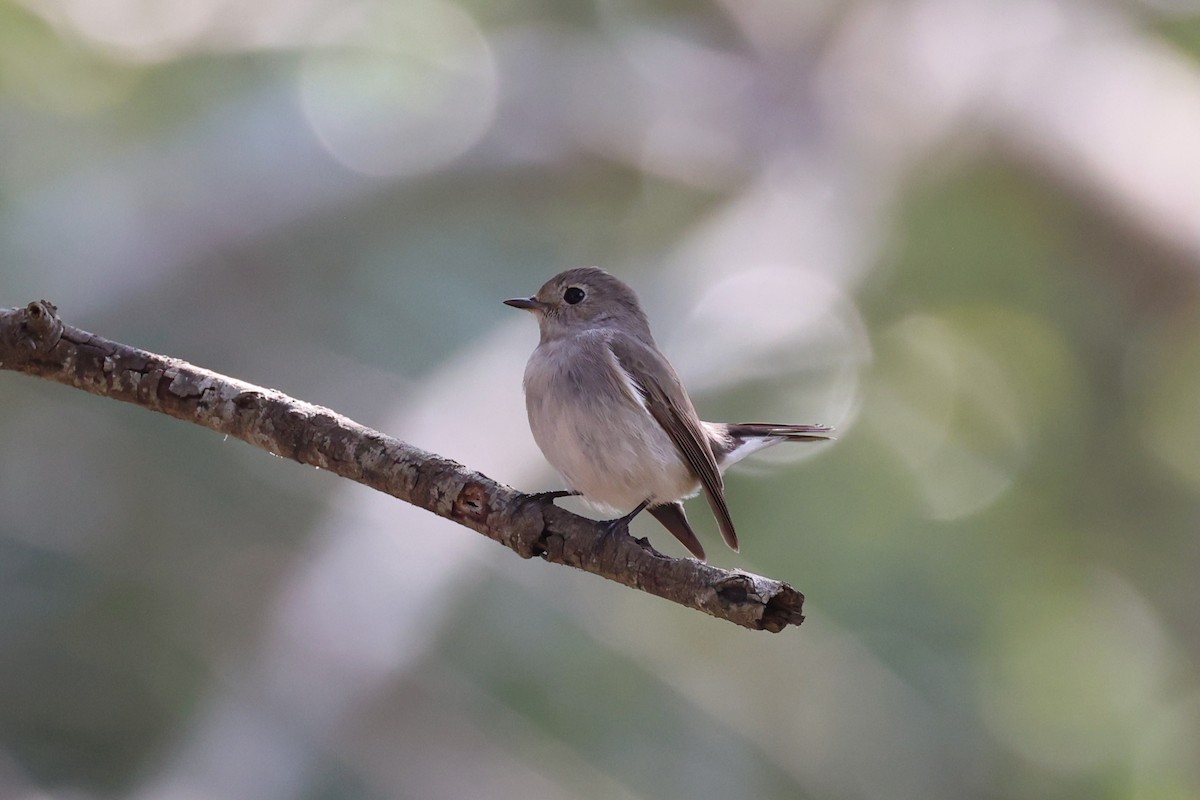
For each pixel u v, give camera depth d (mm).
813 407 12711
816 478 12508
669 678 12398
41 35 12914
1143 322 13461
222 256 13250
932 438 13914
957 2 13531
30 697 12203
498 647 12438
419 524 11469
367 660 11000
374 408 13508
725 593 4746
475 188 14133
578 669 12422
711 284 12781
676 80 14359
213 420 5309
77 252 12891
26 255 12812
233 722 11102
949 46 13359
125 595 12750
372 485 5309
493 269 14531
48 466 13070
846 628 12273
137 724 12312
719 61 14508
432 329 14094
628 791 11969
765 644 12531
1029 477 13781
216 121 13711
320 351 13844
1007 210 13539
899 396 13930
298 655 11031
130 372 5285
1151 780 12758
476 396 11914
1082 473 13852
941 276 13852
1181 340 13281
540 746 12094
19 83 13219
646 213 14875
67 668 12375
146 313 13172
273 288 13805
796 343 12625
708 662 12570
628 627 12547
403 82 14312
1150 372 13688
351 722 11086
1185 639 13375
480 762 11898
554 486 11797
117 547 12914
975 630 12688
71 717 12219
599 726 12234
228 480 13219
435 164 13828
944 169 13250
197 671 12570
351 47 14203
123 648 12555
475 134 13984
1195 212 12211
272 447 5297
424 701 12047
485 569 12141
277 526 13133
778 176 13711
